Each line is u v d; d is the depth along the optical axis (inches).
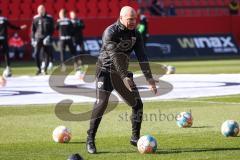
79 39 3553.2
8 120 1647.4
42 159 1144.8
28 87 2464.3
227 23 4724.4
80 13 4805.6
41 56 3235.7
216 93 2188.7
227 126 1353.3
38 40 3075.8
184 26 4596.5
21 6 4717.0
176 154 1171.3
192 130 1448.1
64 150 1229.7
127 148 1239.5
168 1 5438.0
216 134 1386.6
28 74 3169.3
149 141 1178.0
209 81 2596.0
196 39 4618.6
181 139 1330.0
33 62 4163.4
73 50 3366.1
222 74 2935.5
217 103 1925.4
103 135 1401.3
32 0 4739.2
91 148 1192.8
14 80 2785.4
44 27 3078.2
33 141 1334.9
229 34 4724.4
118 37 1173.1
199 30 4638.3
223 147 1234.0
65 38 3336.6
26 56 4271.7
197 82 2564.0
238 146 1242.6
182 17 4579.2
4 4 4690.0
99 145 1277.1
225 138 1334.9
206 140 1314.0
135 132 1243.8
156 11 5032.0
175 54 4525.1
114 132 1441.9
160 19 4530.0
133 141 1245.7
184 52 4552.2
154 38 4505.4
